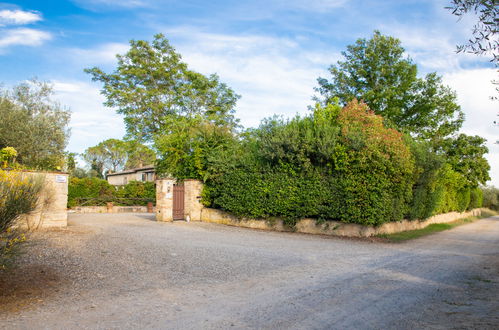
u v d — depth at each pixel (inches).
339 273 323.3
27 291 242.1
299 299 238.7
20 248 242.4
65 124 892.6
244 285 275.4
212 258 376.5
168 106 1423.5
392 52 1259.2
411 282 295.6
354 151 571.2
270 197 646.5
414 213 732.0
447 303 238.1
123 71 1381.6
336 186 585.9
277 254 414.3
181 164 817.5
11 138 751.7
